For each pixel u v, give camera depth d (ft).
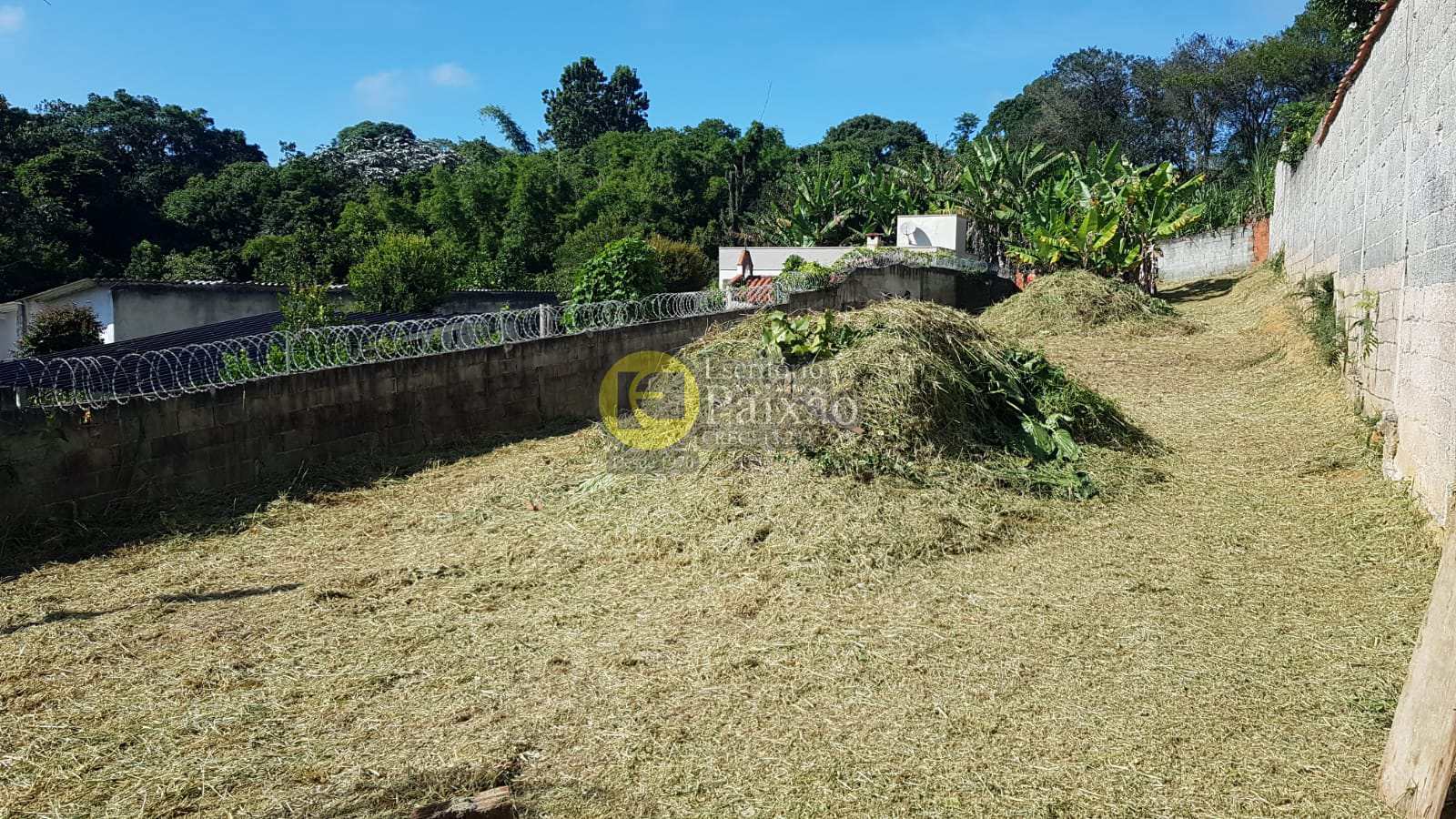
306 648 12.88
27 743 10.29
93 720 10.85
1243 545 16.51
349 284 57.16
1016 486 19.15
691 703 11.07
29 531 17.25
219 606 14.51
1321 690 11.16
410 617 13.98
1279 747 9.91
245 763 9.90
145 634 13.34
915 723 10.48
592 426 27.76
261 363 22.97
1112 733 10.21
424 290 55.83
